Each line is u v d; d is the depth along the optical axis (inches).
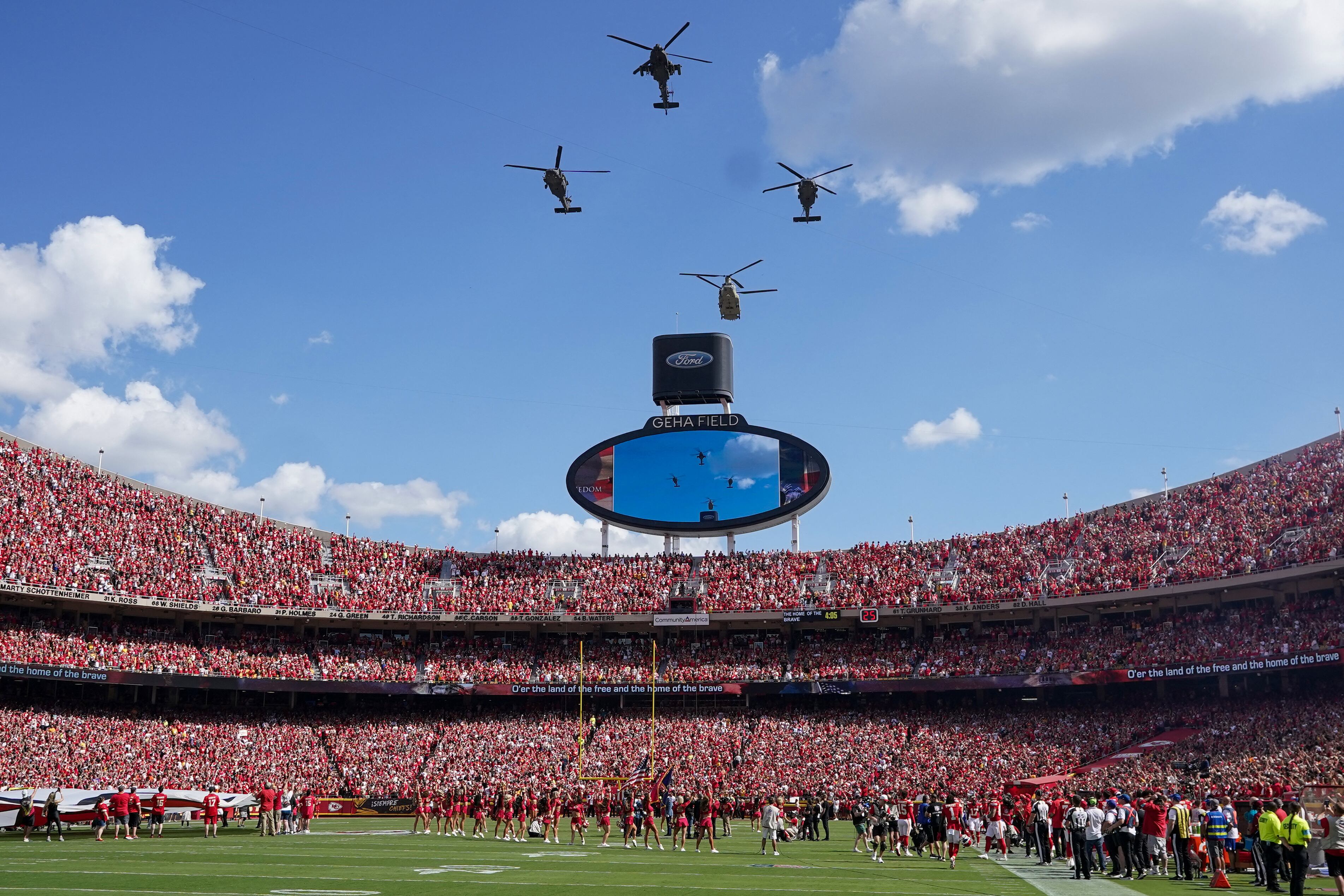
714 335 3395.7
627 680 3061.0
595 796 2561.5
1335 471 2743.6
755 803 2559.1
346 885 1039.0
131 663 2723.9
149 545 2992.1
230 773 2632.9
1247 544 2669.8
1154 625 2815.0
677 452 3294.8
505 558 3501.5
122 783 2348.7
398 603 3191.4
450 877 1124.5
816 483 3196.4
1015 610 2965.1
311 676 2982.3
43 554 2691.9
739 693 2977.4
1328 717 2265.0
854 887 1083.9
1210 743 2365.9
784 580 3277.6
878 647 3097.9
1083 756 2536.9
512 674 3102.9
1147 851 1291.8
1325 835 997.8
